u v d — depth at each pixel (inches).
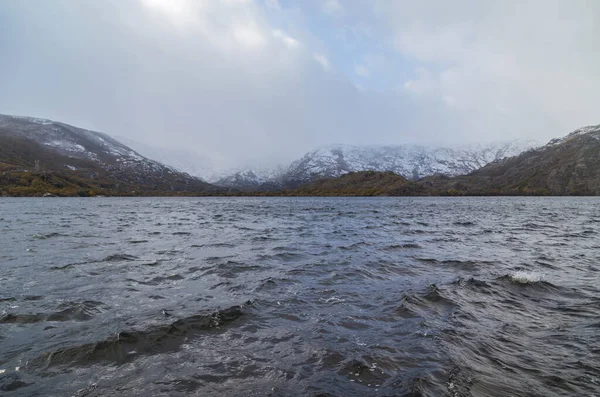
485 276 603.8
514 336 354.3
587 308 439.2
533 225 1625.2
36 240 1034.1
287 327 378.0
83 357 305.7
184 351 320.5
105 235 1179.3
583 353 315.9
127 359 304.0
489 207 3575.3
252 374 280.4
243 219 2033.7
